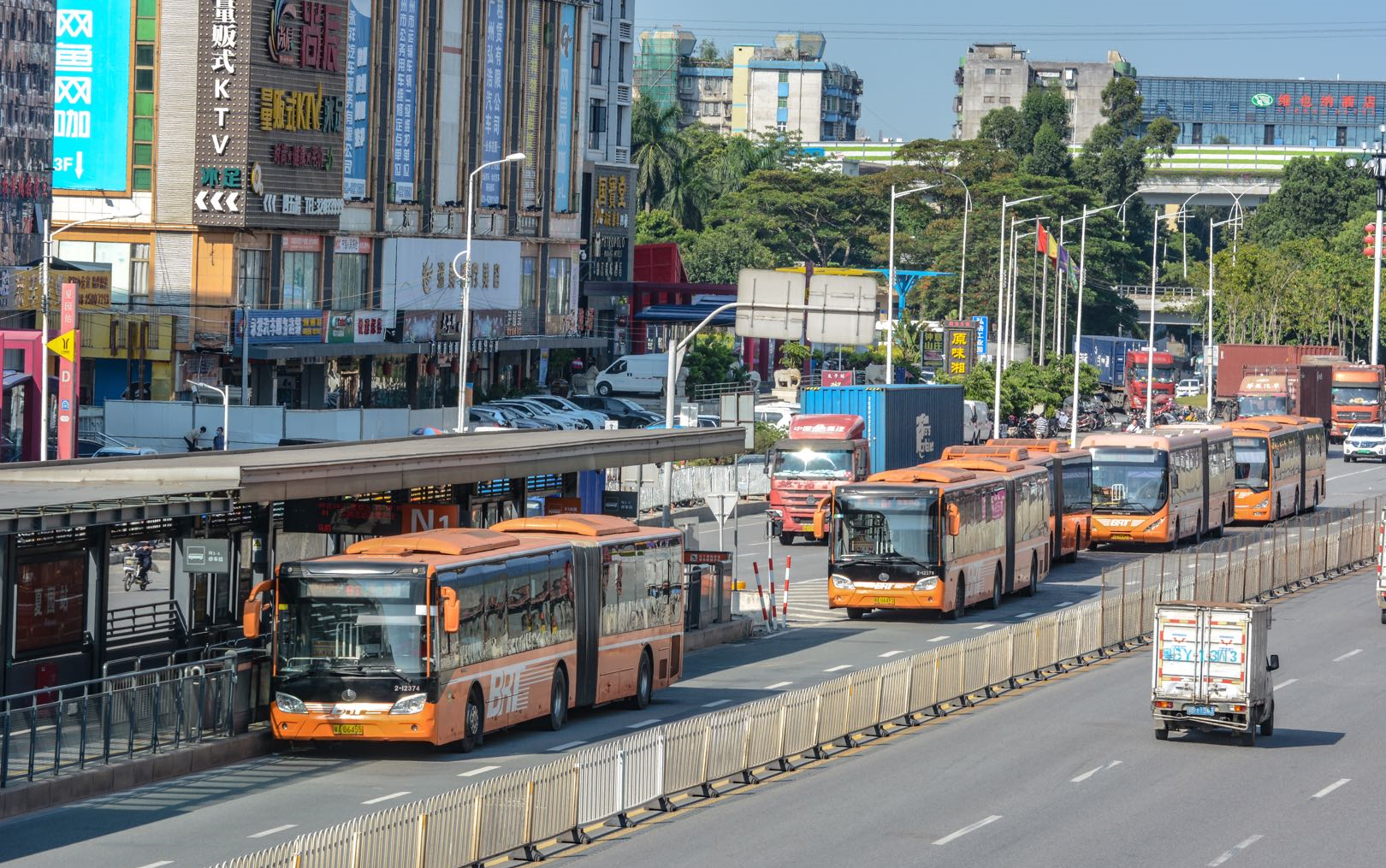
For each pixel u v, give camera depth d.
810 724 37.00
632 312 155.62
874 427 81.75
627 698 43.94
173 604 41.34
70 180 96.88
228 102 95.69
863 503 58.75
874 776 35.00
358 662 35.41
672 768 31.83
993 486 63.03
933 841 29.23
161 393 94.50
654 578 45.09
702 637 53.69
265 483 36.88
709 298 153.25
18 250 91.06
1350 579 74.81
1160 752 38.06
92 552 38.53
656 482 86.06
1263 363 149.12
